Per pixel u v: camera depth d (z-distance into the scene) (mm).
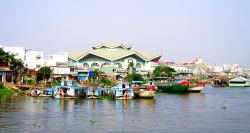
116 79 129875
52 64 121562
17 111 51906
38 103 62781
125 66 163625
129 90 75062
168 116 49375
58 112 51688
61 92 74000
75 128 39781
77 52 172750
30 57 123500
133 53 166000
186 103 68188
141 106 61250
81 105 61062
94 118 46688
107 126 41188
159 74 152875
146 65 174000
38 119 45250
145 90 79688
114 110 55062
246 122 44719
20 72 104000
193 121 45219
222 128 40688
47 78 106750
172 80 136500
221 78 178250
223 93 101750
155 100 74125
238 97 85375
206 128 40594
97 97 74812
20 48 128000
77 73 113438
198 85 105938
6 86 84250
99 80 116375
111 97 75438
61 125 41406
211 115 50719
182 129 39906
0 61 95125
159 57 185875
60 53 157375
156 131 38688
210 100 75750
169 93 100938
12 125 40938
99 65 164250
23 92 83938
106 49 177250
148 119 46500
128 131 38500
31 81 98250
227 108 59844
